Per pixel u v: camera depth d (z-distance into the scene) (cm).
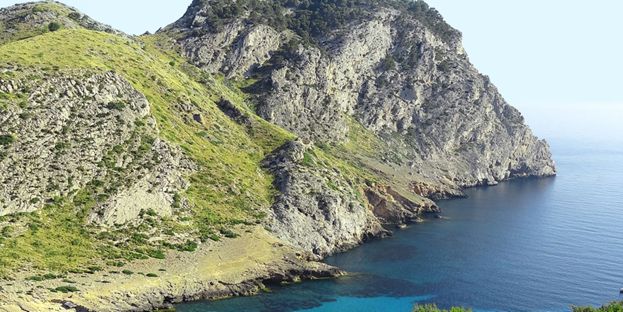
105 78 13425
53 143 11575
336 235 14512
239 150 15975
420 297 11075
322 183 15212
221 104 18462
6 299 8262
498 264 13400
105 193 11412
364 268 12900
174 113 15450
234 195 13575
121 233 11019
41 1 19850
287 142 16675
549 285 11894
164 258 10681
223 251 11412
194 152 14338
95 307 8931
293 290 11088
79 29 17075
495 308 10612
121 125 12900
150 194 12006
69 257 9806
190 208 12462
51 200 10844
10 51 13162
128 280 9706
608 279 12275
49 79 12469
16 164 10806
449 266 13212
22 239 9788
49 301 8606
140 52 17525
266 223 13100
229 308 9956
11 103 11500
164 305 9756
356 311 10206
